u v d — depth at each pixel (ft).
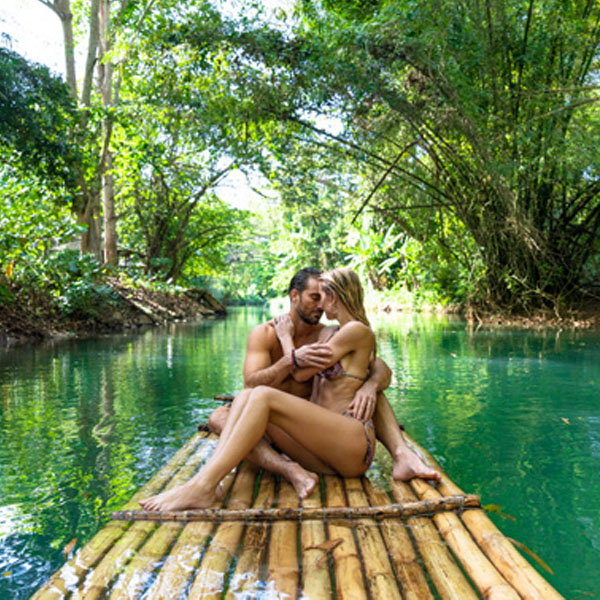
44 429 12.98
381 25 32.37
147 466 10.36
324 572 5.81
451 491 8.01
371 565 5.93
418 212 52.29
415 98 35.81
